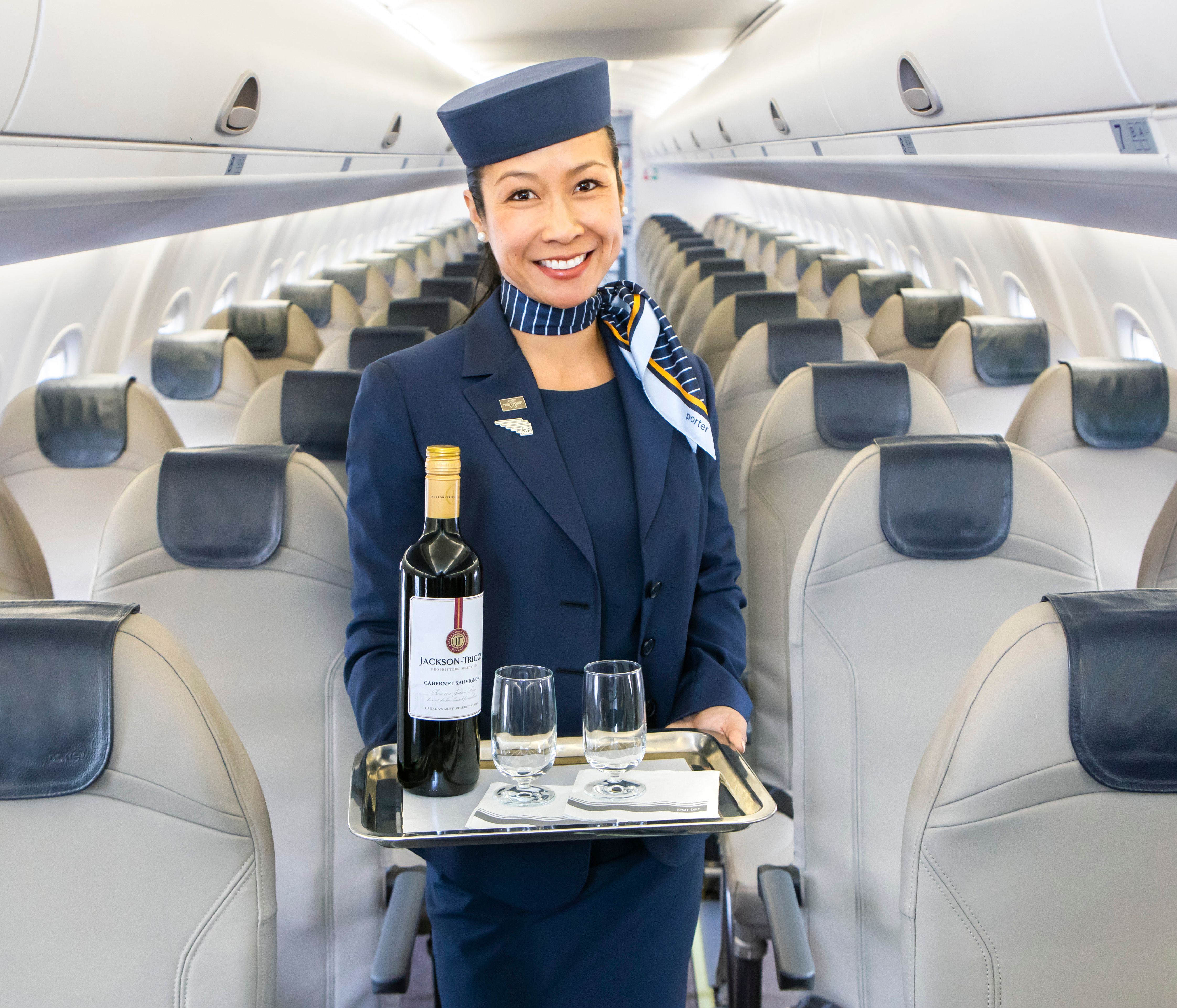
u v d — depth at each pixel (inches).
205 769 35.6
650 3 194.7
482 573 43.6
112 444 98.6
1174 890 36.3
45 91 68.7
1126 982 37.0
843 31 128.4
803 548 62.9
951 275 277.9
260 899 37.1
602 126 43.0
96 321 180.9
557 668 46.6
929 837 37.2
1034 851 36.5
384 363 46.8
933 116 110.7
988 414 134.2
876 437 82.8
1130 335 169.5
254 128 115.3
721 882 80.4
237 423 137.5
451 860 45.3
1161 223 93.9
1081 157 87.3
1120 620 35.8
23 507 98.7
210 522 60.0
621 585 47.3
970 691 36.8
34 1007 35.5
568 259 44.0
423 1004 82.8
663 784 41.6
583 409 47.7
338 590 60.8
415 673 40.4
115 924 35.7
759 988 66.3
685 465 48.6
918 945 38.2
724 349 171.6
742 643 51.6
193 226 139.3
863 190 193.3
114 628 35.4
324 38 127.0
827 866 64.5
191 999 36.4
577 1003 47.1
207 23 91.0
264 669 60.7
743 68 209.6
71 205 88.1
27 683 34.5
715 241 542.3
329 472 61.5
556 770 43.6
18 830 34.9
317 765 61.0
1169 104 68.4
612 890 46.6
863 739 63.2
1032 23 77.9
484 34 228.7
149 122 88.9
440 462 40.1
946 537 61.0
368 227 482.3
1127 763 35.3
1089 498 90.7
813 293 265.7
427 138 221.0
